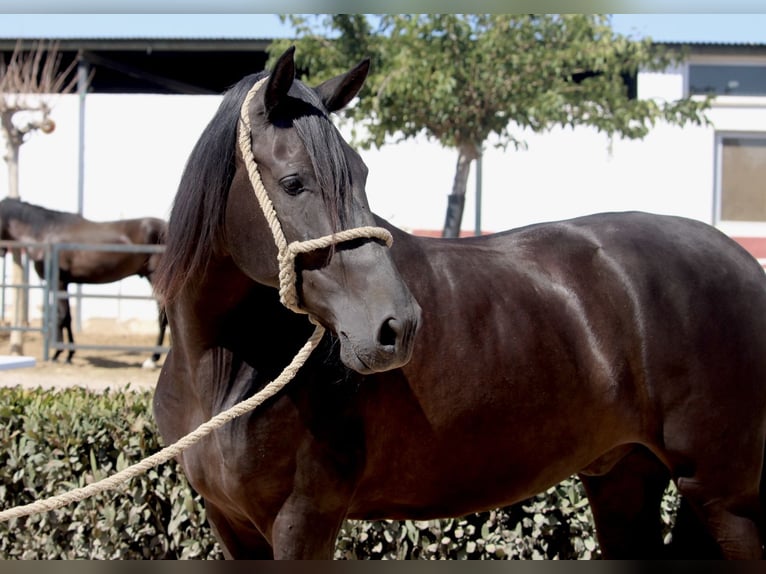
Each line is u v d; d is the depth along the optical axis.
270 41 10.92
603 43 7.08
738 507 2.38
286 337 2.08
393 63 7.06
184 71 13.09
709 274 2.42
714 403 2.34
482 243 2.50
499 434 2.23
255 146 1.87
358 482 2.09
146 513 3.33
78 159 12.34
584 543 3.27
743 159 11.28
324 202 1.79
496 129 7.45
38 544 3.45
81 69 11.69
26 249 9.90
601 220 2.55
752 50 10.63
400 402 2.12
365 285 1.76
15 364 3.78
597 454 2.42
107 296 9.46
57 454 3.40
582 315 2.35
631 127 8.24
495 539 3.24
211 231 1.94
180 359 2.17
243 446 1.99
